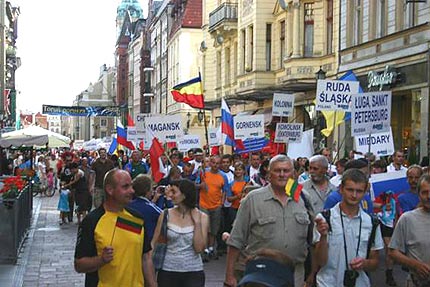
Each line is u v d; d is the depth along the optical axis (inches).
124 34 4704.7
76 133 6141.7
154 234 298.8
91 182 783.7
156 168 558.9
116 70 5019.7
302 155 622.5
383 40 964.6
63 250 591.2
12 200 515.2
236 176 535.5
